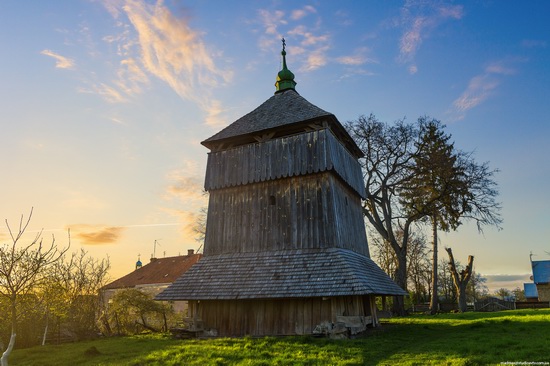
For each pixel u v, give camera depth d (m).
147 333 25.44
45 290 19.27
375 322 21.06
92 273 29.25
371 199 38.50
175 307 45.12
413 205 37.47
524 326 18.78
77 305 26.61
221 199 22.14
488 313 32.78
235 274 19.19
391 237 37.94
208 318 19.11
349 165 23.50
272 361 12.33
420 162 36.69
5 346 23.20
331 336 16.27
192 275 20.11
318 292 16.52
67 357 16.17
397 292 21.27
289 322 17.58
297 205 20.05
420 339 16.58
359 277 16.81
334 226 18.94
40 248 14.20
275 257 19.34
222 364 12.44
